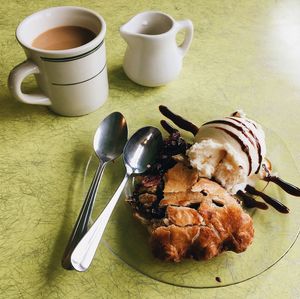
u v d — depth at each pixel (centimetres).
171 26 39
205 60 46
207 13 53
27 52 34
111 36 48
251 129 34
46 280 29
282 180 34
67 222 32
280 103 42
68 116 40
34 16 36
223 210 30
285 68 46
